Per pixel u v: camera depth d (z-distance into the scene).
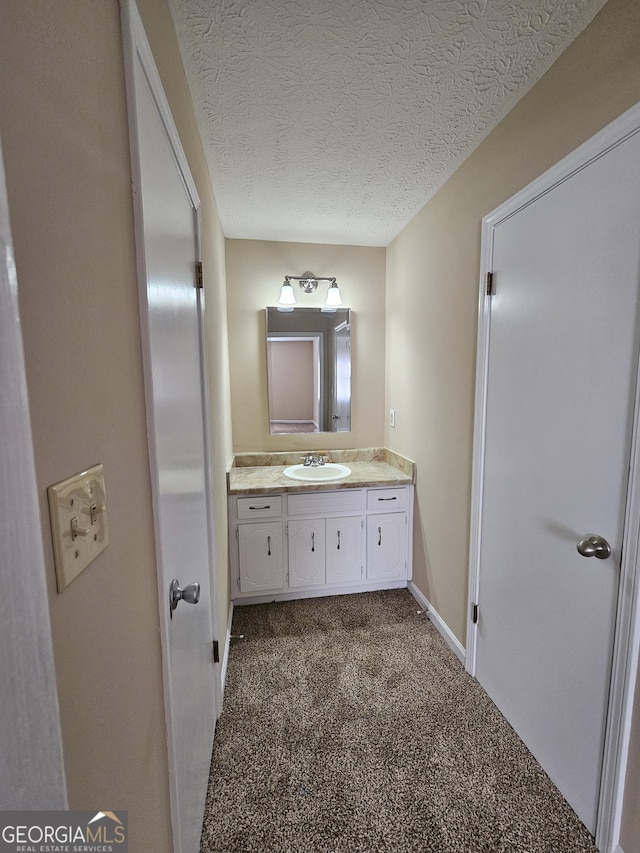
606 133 0.96
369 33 1.04
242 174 1.73
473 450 1.61
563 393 1.14
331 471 2.53
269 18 0.99
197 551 1.14
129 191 0.62
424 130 1.45
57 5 0.40
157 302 0.75
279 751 1.32
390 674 1.69
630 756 0.96
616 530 0.98
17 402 0.27
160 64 0.84
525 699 1.34
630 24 0.90
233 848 1.04
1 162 0.26
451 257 1.78
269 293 2.58
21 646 0.27
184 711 0.90
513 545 1.39
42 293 0.37
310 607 2.24
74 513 0.41
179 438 0.93
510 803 1.15
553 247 1.16
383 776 1.23
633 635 0.94
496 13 0.98
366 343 2.72
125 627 0.56
